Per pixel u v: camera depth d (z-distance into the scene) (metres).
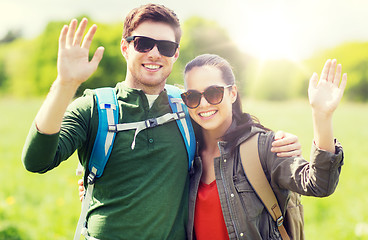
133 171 2.92
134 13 3.13
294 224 3.02
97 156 2.92
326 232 6.82
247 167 2.92
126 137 2.95
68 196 8.88
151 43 3.05
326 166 2.46
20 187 9.66
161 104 3.18
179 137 3.12
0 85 66.06
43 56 59.69
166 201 2.91
